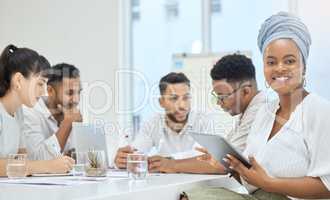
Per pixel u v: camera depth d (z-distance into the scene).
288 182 1.66
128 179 1.96
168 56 5.17
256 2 4.77
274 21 1.79
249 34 4.82
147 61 5.25
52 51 5.38
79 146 2.30
